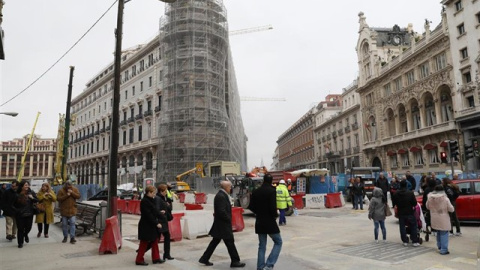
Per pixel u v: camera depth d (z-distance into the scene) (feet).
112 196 33.88
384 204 32.81
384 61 160.97
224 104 151.53
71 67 87.15
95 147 247.29
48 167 449.06
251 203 22.49
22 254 28.50
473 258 25.05
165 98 146.41
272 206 21.66
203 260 24.44
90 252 29.22
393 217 52.24
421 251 27.81
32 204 34.30
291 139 357.00
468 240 31.78
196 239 37.73
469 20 105.29
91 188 120.26
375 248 29.55
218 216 23.95
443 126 115.14
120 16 36.55
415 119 136.87
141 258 24.36
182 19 145.48
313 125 274.36
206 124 137.08
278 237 21.84
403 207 30.22
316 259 25.98
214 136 137.59
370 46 166.30
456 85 110.22
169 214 27.14
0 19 44.37
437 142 120.16
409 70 136.98
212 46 149.79
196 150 133.08
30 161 444.14
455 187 34.42
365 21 174.50
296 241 34.65
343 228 42.86
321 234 38.75
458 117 107.96
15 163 439.22
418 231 31.99
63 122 130.41
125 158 202.18
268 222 21.68
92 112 261.03
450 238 32.91
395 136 144.66
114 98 35.01
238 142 228.43
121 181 197.77
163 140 139.95
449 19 113.70
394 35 172.24
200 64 143.33
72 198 34.65
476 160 103.76
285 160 387.14
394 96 147.23
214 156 135.23
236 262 23.63
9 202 36.09
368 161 171.32
